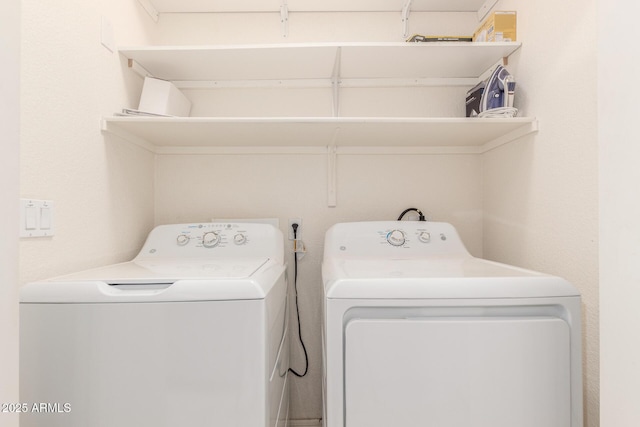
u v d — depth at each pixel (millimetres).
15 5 577
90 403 781
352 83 1729
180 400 788
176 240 1442
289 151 1723
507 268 1080
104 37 1238
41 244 922
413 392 822
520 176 1386
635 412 608
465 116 1728
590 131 994
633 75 605
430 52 1433
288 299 1645
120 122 1267
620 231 634
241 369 794
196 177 1723
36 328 790
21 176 858
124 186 1396
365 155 1742
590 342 989
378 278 866
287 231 1730
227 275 895
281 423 1190
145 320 789
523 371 826
